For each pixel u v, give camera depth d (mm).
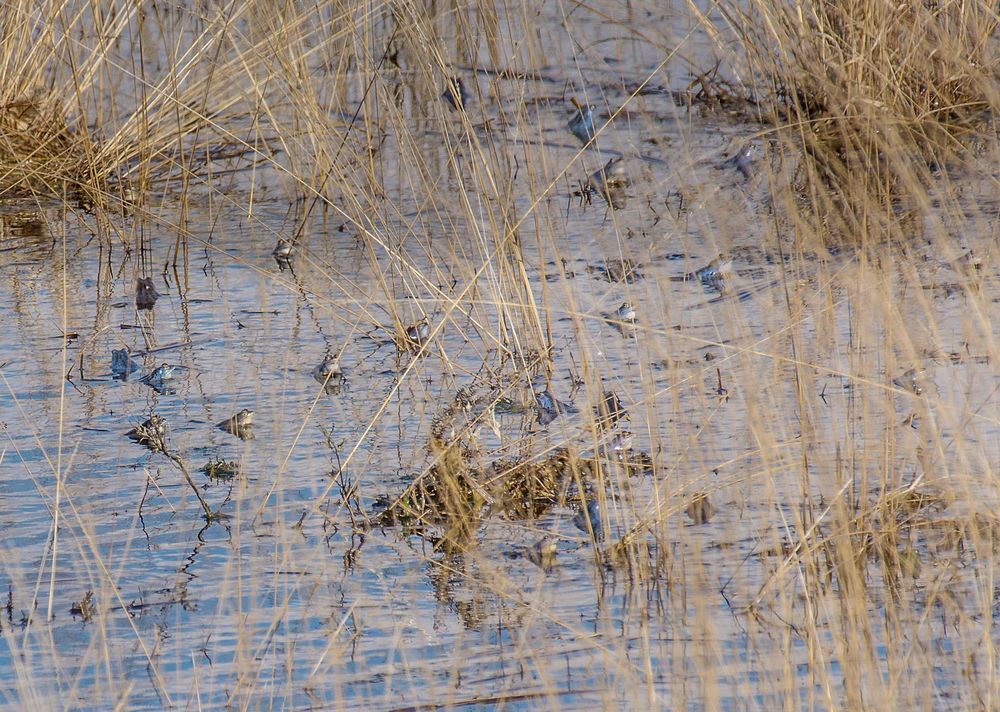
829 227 16422
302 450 12680
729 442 12227
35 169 21656
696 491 11203
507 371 14461
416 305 16719
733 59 21469
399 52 23781
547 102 22984
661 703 8484
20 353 15523
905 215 15555
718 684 8680
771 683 8375
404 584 10203
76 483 12008
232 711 8578
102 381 14625
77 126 22703
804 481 10523
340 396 14008
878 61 18844
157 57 24266
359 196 20094
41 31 22672
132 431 13180
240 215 20938
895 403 12344
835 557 10102
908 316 13539
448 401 13680
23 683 8906
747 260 17047
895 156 13047
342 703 8492
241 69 21750
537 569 10422
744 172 19484
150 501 11664
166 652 9320
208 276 18438
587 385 11500
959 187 16641
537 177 20953
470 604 9898
